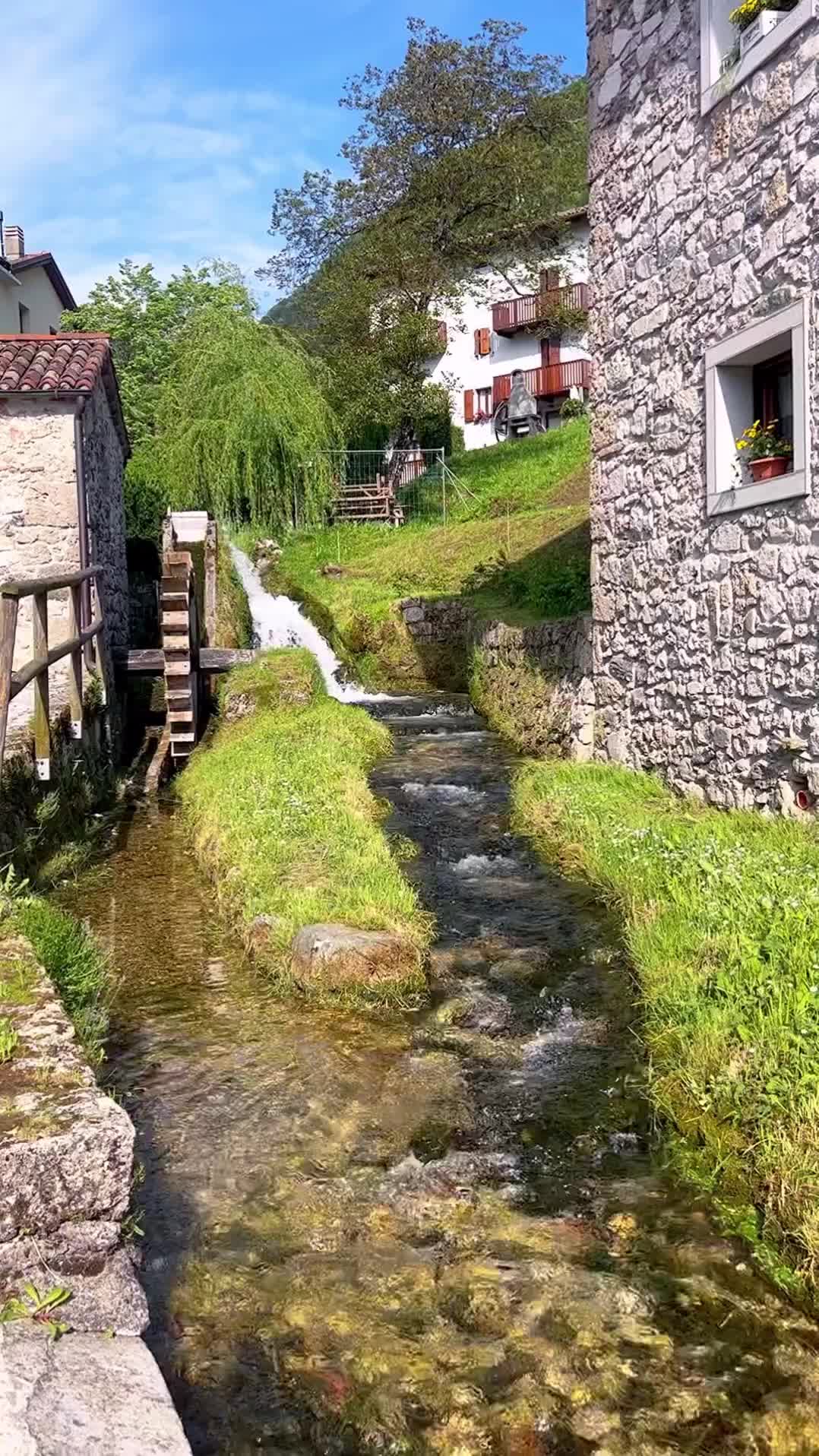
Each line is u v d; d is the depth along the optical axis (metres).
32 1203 2.48
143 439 25.20
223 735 11.86
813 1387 2.94
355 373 26.00
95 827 9.14
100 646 11.04
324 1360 3.07
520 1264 3.46
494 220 27.73
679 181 7.75
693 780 8.02
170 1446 2.11
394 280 26.83
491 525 21.05
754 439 7.14
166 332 29.78
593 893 6.96
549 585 15.09
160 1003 5.57
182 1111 4.45
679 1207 3.74
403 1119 4.39
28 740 8.22
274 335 22.59
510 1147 4.18
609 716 9.66
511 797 9.65
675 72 7.75
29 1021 3.19
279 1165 4.05
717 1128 4.01
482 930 6.46
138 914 7.02
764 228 6.65
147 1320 2.52
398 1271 3.44
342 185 27.62
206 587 15.40
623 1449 2.76
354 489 24.97
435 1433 2.82
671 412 8.07
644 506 8.65
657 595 8.48
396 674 17.20
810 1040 4.00
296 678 12.73
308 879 6.75
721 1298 3.28
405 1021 5.31
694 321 7.63
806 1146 3.59
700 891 5.92
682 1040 4.52
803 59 6.13
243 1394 2.95
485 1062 4.88
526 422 31.39
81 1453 2.05
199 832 8.55
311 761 9.98
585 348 30.22
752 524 6.96
